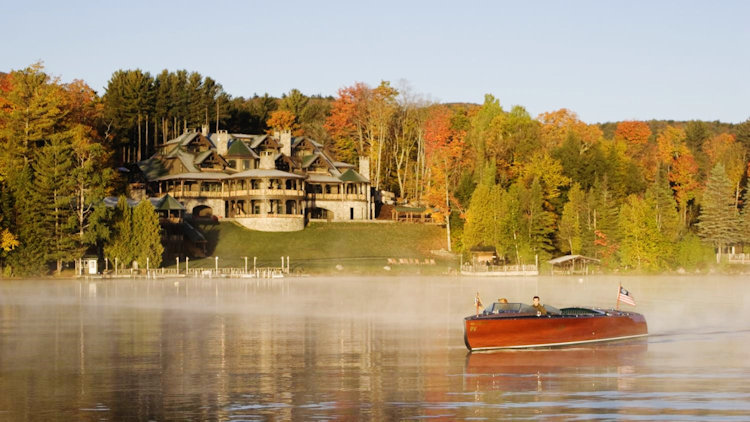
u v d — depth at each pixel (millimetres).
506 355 38594
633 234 130000
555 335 41312
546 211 134625
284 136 157125
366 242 136625
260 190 140125
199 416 26781
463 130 173125
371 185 169625
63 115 128250
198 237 125125
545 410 27328
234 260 121250
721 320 54406
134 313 59875
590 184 147250
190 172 147375
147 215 111375
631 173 154625
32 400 29109
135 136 180500
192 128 184875
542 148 155125
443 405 28141
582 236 130875
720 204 139250
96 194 107000
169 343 43156
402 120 182375
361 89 183000
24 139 124125
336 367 35500
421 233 144375
